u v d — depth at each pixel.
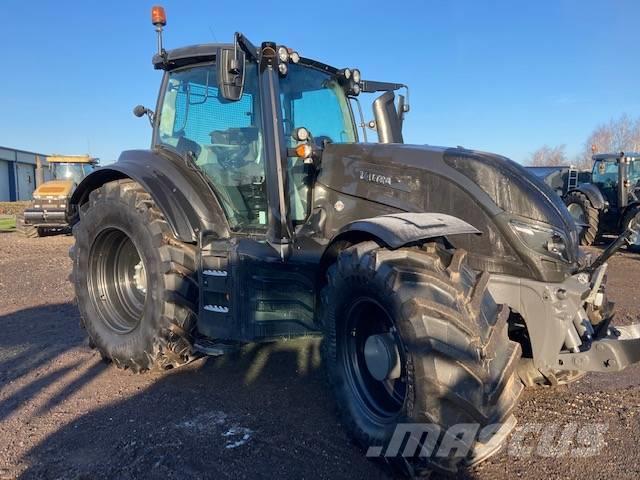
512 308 2.99
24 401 3.58
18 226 15.14
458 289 2.53
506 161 3.22
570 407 3.41
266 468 2.73
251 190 3.80
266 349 4.54
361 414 2.89
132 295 4.45
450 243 3.19
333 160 3.69
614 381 3.83
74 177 16.25
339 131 4.35
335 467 2.73
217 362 4.27
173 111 4.31
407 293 2.53
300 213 3.74
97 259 4.39
